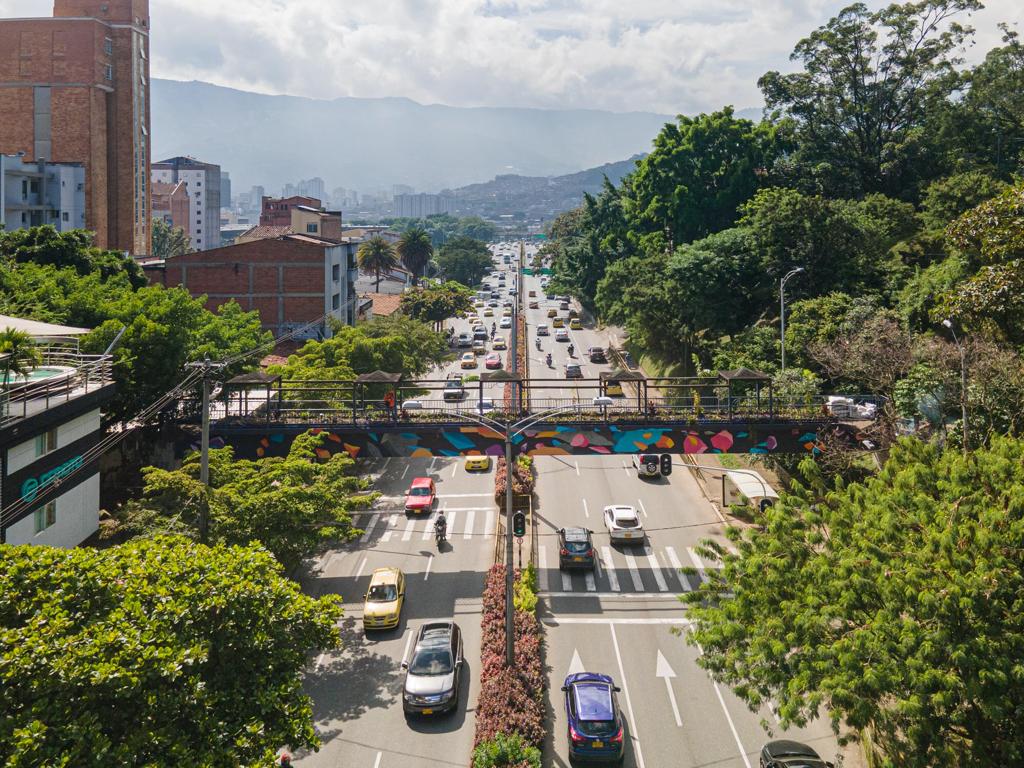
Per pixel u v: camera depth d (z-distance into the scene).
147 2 116.50
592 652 30.89
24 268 52.28
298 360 56.25
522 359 92.44
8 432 25.06
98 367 33.88
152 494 34.91
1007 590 17.19
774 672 19.22
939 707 16.84
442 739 25.28
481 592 36.03
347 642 31.72
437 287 130.62
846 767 23.73
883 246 65.81
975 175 67.81
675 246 87.62
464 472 55.78
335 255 88.94
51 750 12.93
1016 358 36.88
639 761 24.27
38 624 14.79
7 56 106.25
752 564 20.67
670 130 89.44
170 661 14.79
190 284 85.44
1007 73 83.12
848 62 83.50
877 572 18.73
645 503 48.66
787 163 88.94
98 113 108.38
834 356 44.75
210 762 14.39
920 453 22.59
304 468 33.19
